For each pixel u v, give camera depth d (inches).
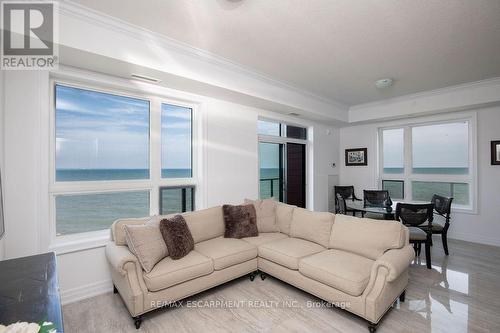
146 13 83.4
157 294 82.7
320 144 219.3
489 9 80.5
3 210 77.5
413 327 78.9
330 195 228.4
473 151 168.4
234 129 151.9
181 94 128.6
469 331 77.0
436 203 155.0
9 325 34.9
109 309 89.8
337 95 177.0
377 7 80.4
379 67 128.5
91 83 105.0
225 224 125.5
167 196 129.6
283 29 93.3
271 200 142.0
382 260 79.0
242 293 102.0
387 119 200.5
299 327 79.9
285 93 157.2
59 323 35.8
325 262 91.1
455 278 113.0
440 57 116.3
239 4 78.7
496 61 120.0
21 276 50.8
